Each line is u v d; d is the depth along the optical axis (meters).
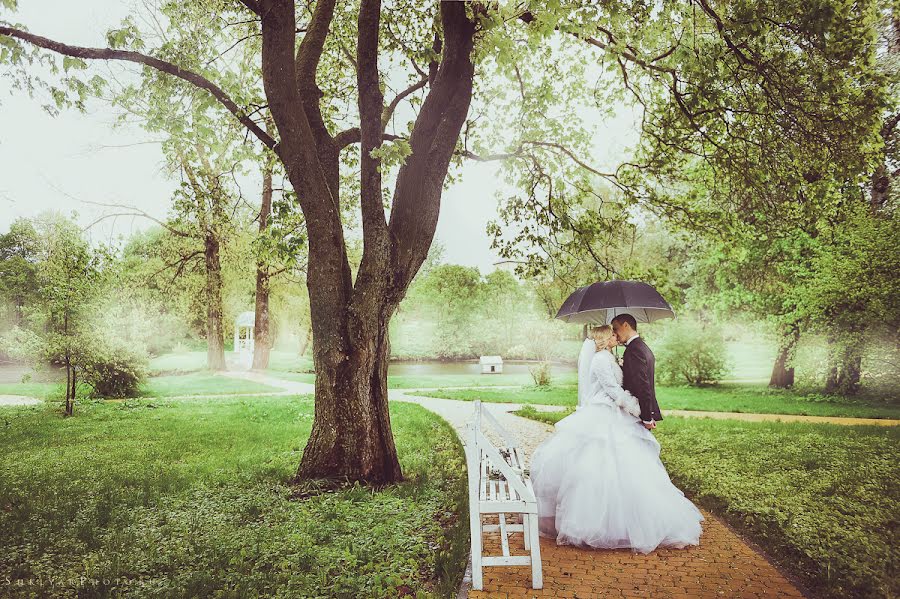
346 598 3.48
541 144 10.38
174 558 4.21
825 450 8.26
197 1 7.87
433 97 6.64
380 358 6.72
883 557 4.16
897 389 15.66
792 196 8.19
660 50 8.19
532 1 5.39
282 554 4.26
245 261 25.64
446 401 16.77
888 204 15.94
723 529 4.96
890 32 12.96
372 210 6.59
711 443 8.97
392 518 5.09
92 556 4.28
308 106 7.10
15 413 14.50
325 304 6.53
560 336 28.75
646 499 4.43
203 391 20.67
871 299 14.34
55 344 13.71
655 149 9.73
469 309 44.03
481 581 3.71
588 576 3.90
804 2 6.36
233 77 8.12
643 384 4.76
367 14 6.41
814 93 7.38
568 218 10.40
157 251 27.41
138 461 8.11
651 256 26.75
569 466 4.70
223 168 9.80
